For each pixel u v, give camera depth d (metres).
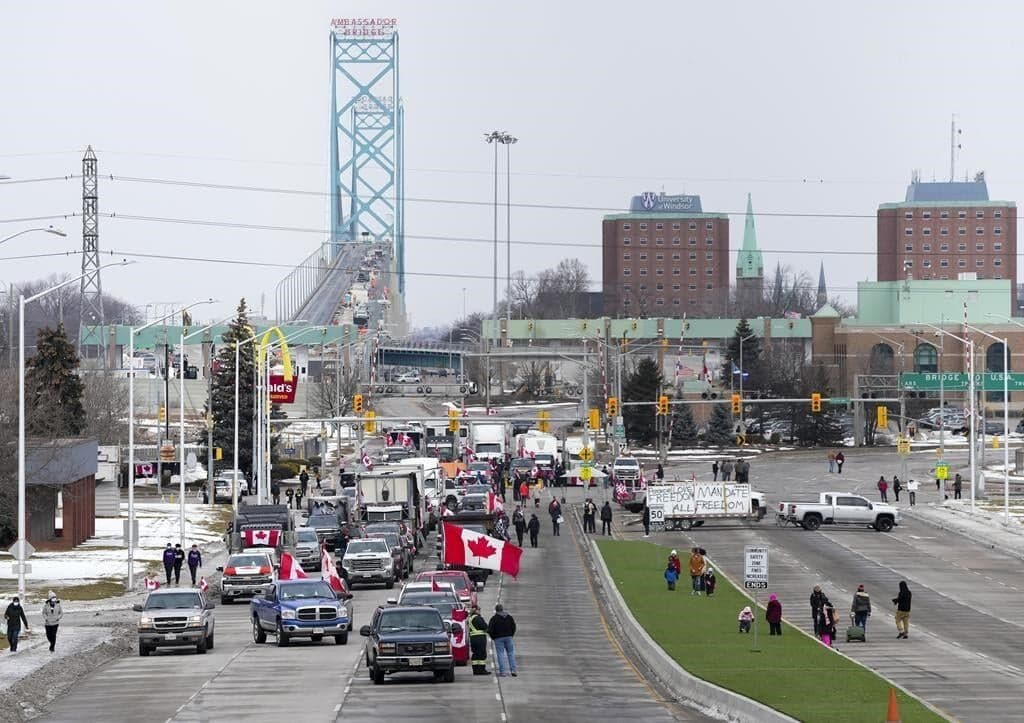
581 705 98.19
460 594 130.50
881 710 90.88
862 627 135.75
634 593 165.25
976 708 96.06
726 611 150.88
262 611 134.00
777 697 96.31
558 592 173.62
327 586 135.12
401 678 110.56
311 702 99.00
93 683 111.56
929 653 126.50
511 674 112.19
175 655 126.94
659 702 100.69
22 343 152.12
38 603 164.62
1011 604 165.50
